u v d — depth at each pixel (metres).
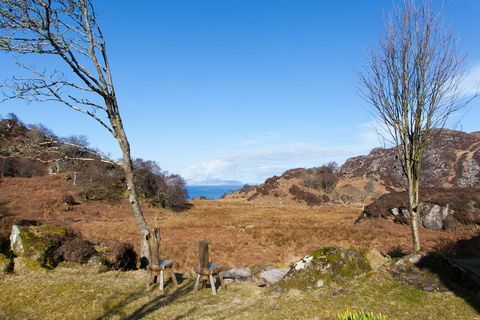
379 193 73.00
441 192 31.92
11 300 8.56
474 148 90.25
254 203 74.56
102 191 54.03
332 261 8.58
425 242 23.30
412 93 9.20
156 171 70.62
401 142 9.62
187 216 49.34
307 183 78.69
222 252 22.89
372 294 7.56
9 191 49.38
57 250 12.17
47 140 11.80
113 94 11.42
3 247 11.88
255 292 8.99
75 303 8.35
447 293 7.27
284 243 25.80
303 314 6.86
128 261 13.38
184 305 8.30
